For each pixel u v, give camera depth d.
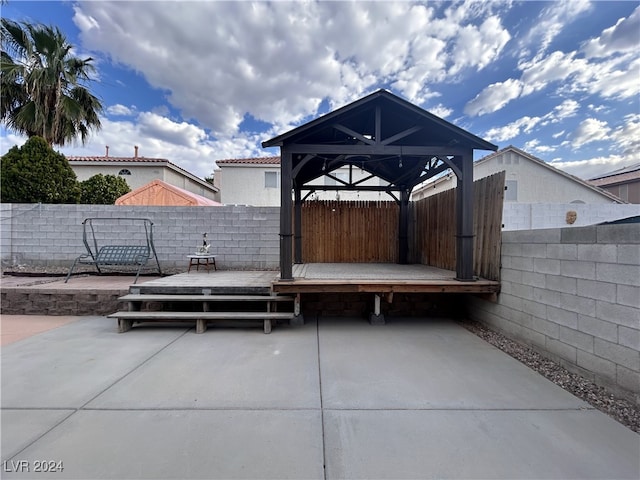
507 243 3.90
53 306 4.91
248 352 3.38
